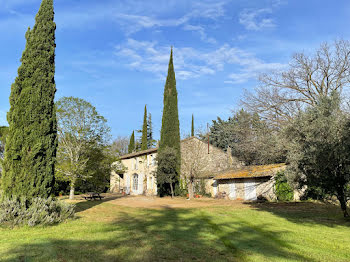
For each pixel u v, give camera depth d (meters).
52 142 11.48
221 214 13.80
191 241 7.64
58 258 5.74
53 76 12.02
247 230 9.42
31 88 11.00
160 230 9.25
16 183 10.11
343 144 9.24
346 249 6.93
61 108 21.64
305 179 11.69
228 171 28.66
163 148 30.47
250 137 25.95
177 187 30.00
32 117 10.77
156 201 23.06
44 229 9.07
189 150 31.12
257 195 23.39
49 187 11.06
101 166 23.86
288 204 18.78
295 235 8.59
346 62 22.55
